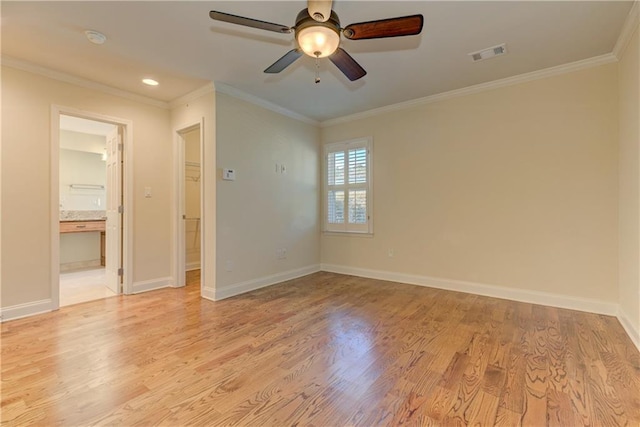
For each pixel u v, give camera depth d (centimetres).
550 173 325
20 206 297
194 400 170
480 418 154
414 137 418
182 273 421
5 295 288
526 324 276
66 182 557
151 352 226
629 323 254
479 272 372
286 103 423
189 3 216
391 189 441
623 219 274
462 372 197
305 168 487
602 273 300
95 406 164
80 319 293
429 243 409
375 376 194
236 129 379
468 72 329
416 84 361
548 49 281
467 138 377
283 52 285
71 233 545
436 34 255
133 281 385
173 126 412
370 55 291
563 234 319
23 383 185
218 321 288
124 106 374
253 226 402
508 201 351
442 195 397
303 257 484
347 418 155
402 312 311
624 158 270
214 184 357
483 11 225
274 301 350
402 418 155
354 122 476
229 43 269
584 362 208
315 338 250
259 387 182
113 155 396
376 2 215
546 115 326
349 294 376
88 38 259
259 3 217
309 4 177
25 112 300
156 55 290
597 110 300
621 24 242
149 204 399
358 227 476
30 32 249
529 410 160
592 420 152
